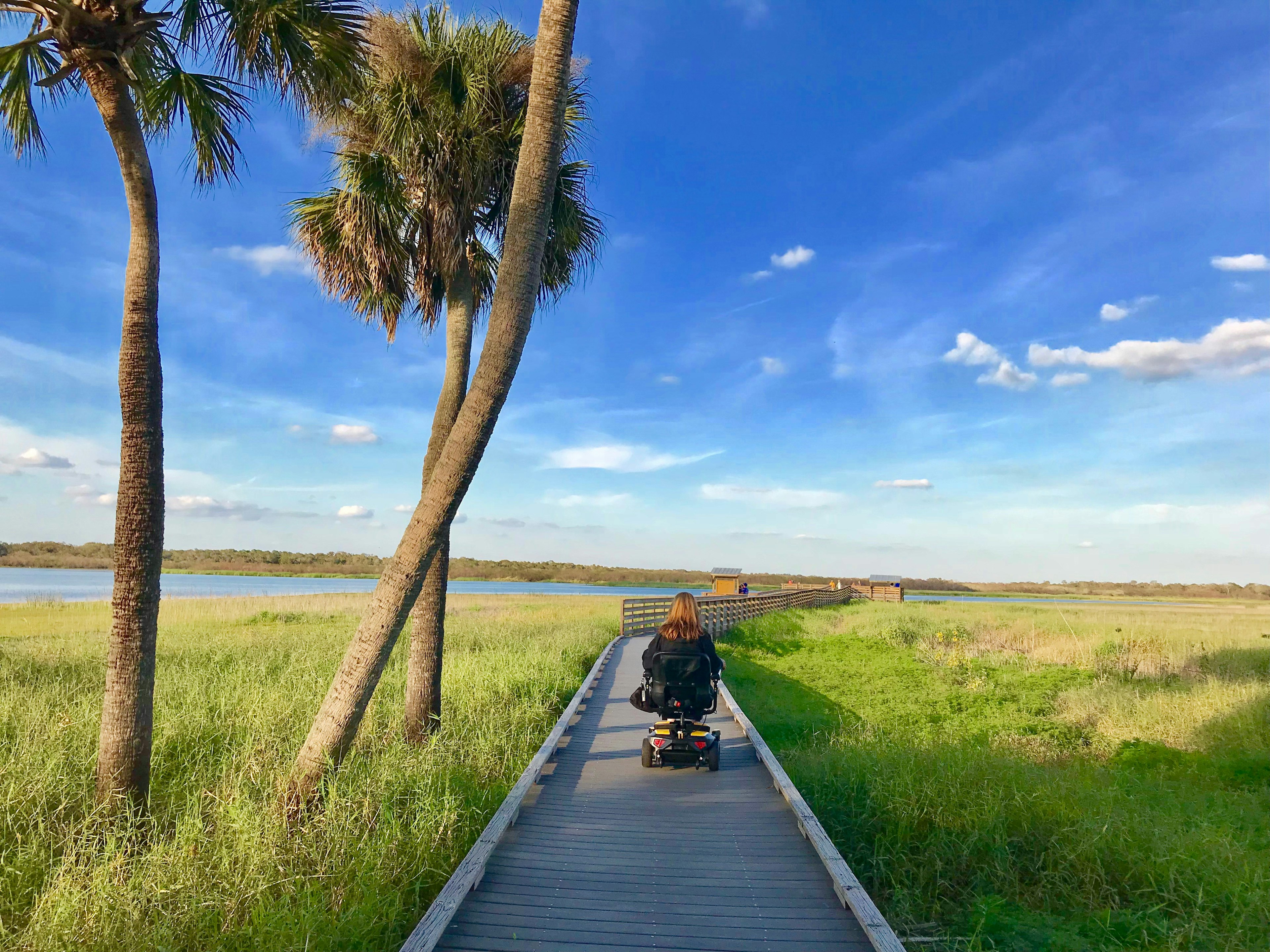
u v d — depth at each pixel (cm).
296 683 1091
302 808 549
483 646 1712
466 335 901
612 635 2183
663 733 755
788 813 626
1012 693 1457
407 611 593
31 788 590
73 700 971
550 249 956
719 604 2262
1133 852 550
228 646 1553
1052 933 466
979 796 645
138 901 409
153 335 574
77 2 549
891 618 2881
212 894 421
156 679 1098
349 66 671
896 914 499
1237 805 736
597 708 1112
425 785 607
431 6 841
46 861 498
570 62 622
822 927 425
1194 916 471
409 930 420
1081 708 1269
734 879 490
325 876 447
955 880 550
